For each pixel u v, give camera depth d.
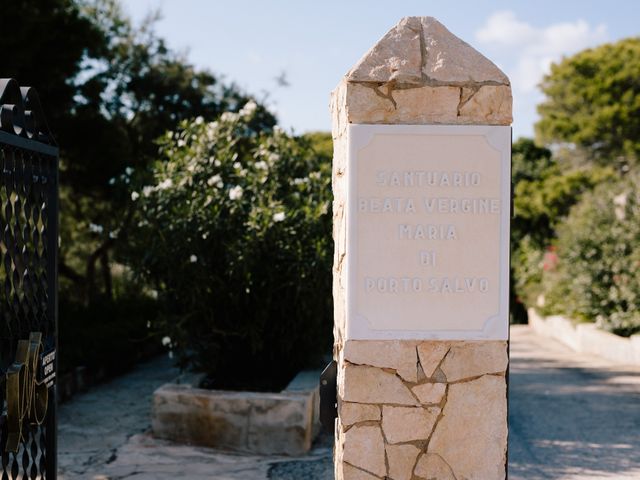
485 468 3.52
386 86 3.46
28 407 3.68
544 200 26.11
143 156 14.48
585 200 16.78
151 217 7.68
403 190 3.43
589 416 8.18
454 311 3.45
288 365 8.30
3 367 3.66
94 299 13.91
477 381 3.51
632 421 7.91
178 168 8.17
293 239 7.54
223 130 8.46
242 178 8.06
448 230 3.43
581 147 30.52
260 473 6.04
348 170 3.43
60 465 6.21
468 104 3.46
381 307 3.45
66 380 9.00
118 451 6.65
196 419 6.87
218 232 7.57
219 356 8.16
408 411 3.51
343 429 3.52
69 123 11.27
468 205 3.44
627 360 12.51
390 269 3.44
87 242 15.07
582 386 10.13
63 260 14.35
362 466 3.52
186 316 7.70
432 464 3.52
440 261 3.44
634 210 14.70
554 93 31.22
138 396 9.25
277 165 8.18
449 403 3.51
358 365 3.49
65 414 8.23
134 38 15.20
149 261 7.65
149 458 6.43
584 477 5.97
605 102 29.44
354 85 3.45
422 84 3.46
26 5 9.69
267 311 7.75
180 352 8.02
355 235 3.43
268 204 7.70
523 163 30.30
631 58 29.38
